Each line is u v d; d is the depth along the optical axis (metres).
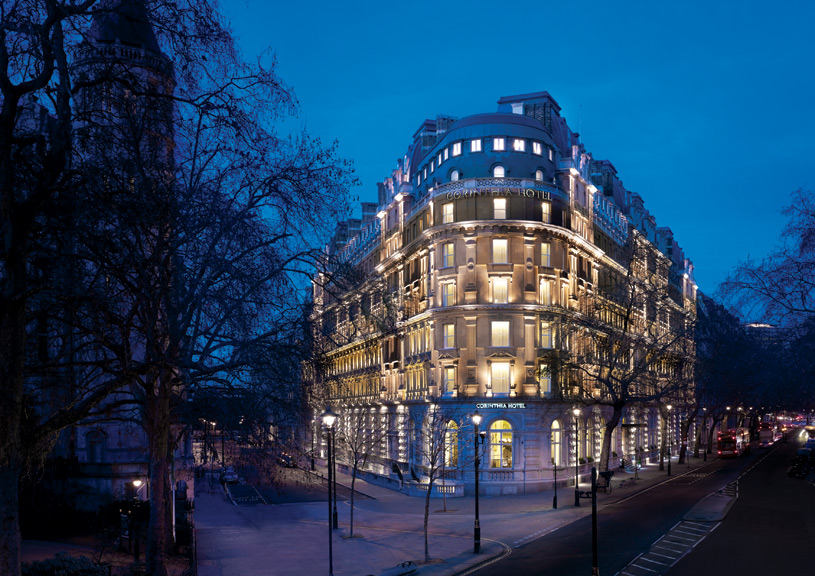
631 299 62.12
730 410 110.75
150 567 24.31
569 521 42.50
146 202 19.56
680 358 76.31
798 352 43.16
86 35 19.31
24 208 15.59
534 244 61.19
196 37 19.06
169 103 21.52
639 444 88.50
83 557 24.94
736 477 67.00
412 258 71.06
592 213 73.44
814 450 80.88
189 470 49.53
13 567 14.80
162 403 24.50
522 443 58.91
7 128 15.36
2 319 15.03
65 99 16.58
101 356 25.03
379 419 81.38
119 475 44.06
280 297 23.78
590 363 60.84
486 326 59.81
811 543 32.97
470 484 58.31
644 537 35.31
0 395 14.89
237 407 26.22
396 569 30.62
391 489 66.75
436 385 62.06
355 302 26.36
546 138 65.88
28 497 40.66
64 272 19.67
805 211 38.72
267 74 21.30
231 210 21.39
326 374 26.56
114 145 20.05
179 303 23.50
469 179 61.12
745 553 30.78
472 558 32.59
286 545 37.44
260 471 27.77
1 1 16.59
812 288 39.19
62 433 44.25
